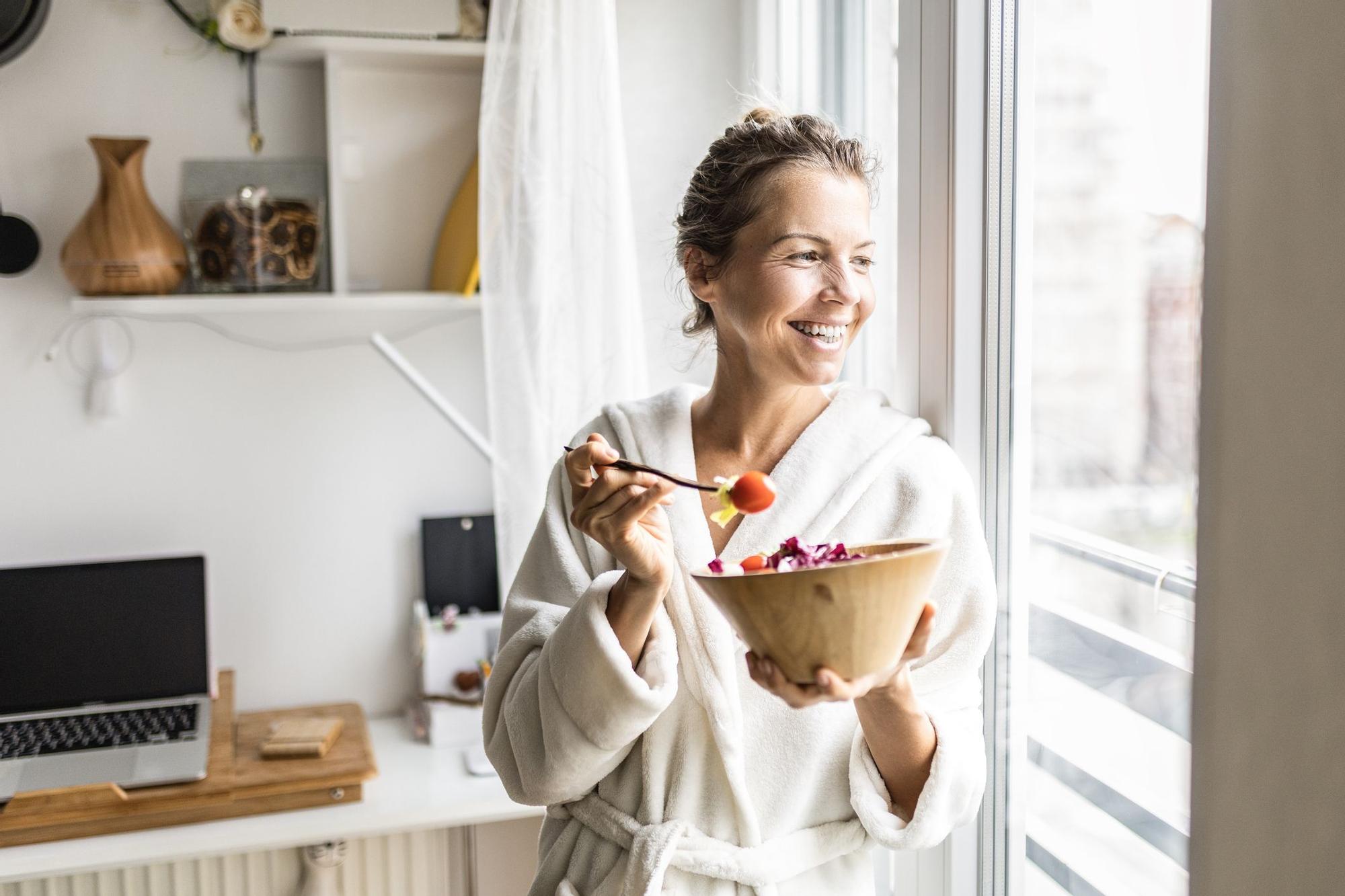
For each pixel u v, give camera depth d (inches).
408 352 83.0
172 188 77.8
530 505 66.3
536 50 63.5
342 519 83.2
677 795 41.3
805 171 39.8
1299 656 24.4
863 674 29.1
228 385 80.5
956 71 46.3
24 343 77.1
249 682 82.8
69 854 62.9
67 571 75.2
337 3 72.6
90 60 76.2
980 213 47.1
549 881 43.8
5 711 74.2
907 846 38.2
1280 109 24.6
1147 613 39.7
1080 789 44.0
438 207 82.0
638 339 63.4
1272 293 24.9
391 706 85.4
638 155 69.8
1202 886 27.3
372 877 74.4
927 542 30.8
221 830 65.6
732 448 44.2
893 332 59.7
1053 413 44.8
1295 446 24.4
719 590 29.0
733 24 70.3
